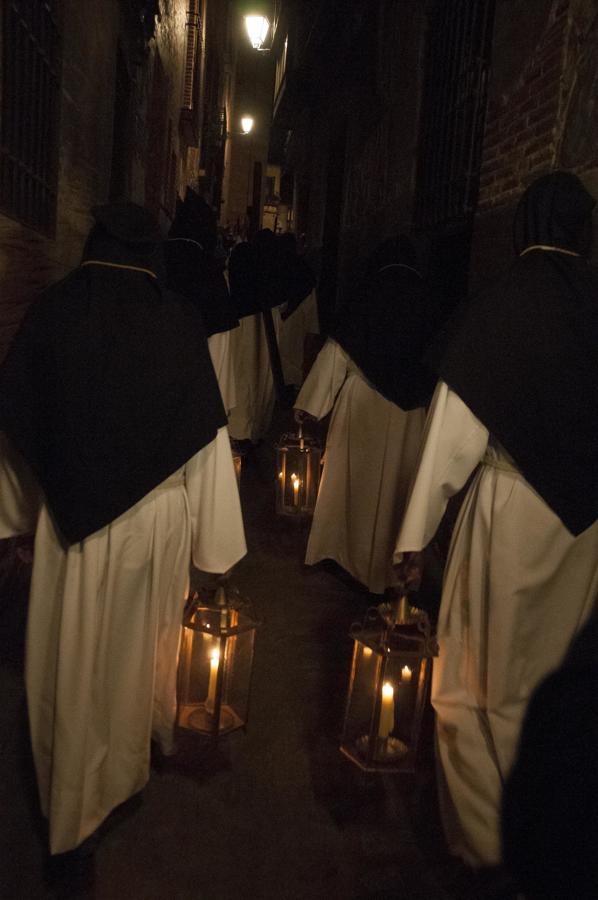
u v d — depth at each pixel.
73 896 2.24
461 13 6.12
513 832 2.29
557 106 3.98
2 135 3.29
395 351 4.21
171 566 2.47
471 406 2.23
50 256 4.30
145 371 2.19
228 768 2.90
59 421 2.11
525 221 2.42
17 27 3.40
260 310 7.15
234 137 32.03
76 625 2.17
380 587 4.38
